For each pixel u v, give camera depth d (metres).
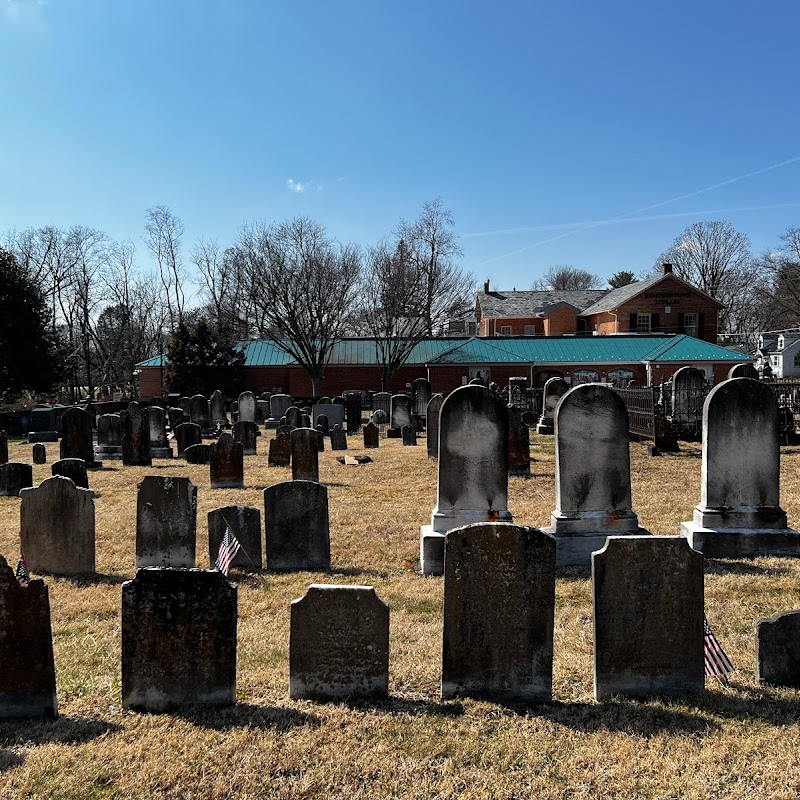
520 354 51.69
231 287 62.16
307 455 16.02
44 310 42.66
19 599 5.60
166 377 48.94
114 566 10.30
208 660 5.77
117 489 16.52
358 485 16.66
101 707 5.88
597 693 5.92
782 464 18.17
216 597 5.73
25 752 5.08
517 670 5.91
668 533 11.20
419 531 12.03
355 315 54.94
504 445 9.84
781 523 9.90
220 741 5.23
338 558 10.60
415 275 53.78
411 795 4.62
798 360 65.69
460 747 5.15
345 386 53.25
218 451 16.16
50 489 9.87
